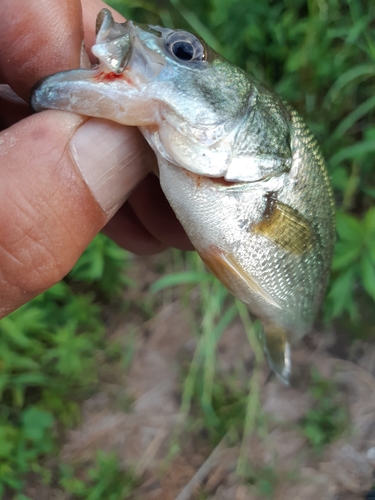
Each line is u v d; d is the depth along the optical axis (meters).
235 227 0.09
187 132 0.08
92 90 0.07
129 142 0.08
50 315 0.20
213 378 0.21
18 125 0.07
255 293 0.11
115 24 0.08
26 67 0.10
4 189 0.07
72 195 0.08
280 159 0.09
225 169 0.09
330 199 0.11
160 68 0.08
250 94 0.09
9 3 0.10
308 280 0.12
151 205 0.13
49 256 0.08
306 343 0.21
